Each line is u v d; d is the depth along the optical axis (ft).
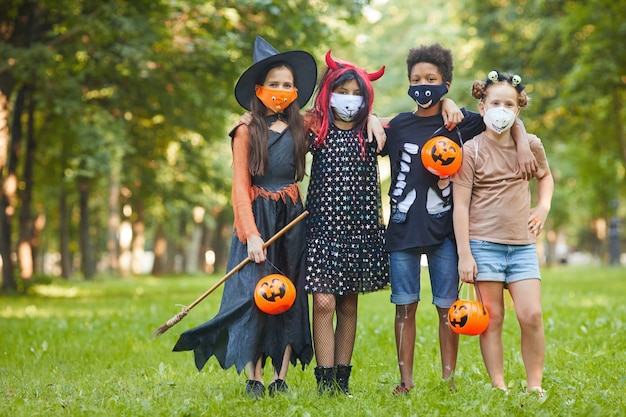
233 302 18.79
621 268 128.16
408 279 18.86
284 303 18.03
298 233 19.01
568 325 31.86
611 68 68.90
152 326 34.86
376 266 19.06
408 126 18.98
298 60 19.22
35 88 66.49
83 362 26.05
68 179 86.22
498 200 18.40
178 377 22.47
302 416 16.60
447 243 18.83
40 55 56.59
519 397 17.47
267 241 18.81
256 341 18.54
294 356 19.57
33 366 25.20
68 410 17.69
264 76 19.17
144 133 79.00
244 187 18.88
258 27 59.62
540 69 86.02
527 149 18.29
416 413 16.67
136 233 132.05
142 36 55.77
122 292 75.82
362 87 18.90
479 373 21.21
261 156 18.90
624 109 83.76
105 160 80.18
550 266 165.27
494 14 90.17
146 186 94.94
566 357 24.34
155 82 64.95
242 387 20.22
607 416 16.29
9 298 66.18
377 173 19.29
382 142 18.86
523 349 18.63
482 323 17.80
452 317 17.92
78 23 54.75
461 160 18.25
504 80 18.63
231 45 57.72
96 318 41.83
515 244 18.42
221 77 62.80
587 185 116.78
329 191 18.90
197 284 93.25
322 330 18.92
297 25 57.47
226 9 57.82
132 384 21.31
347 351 19.42
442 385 18.61
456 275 18.88
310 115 19.48
